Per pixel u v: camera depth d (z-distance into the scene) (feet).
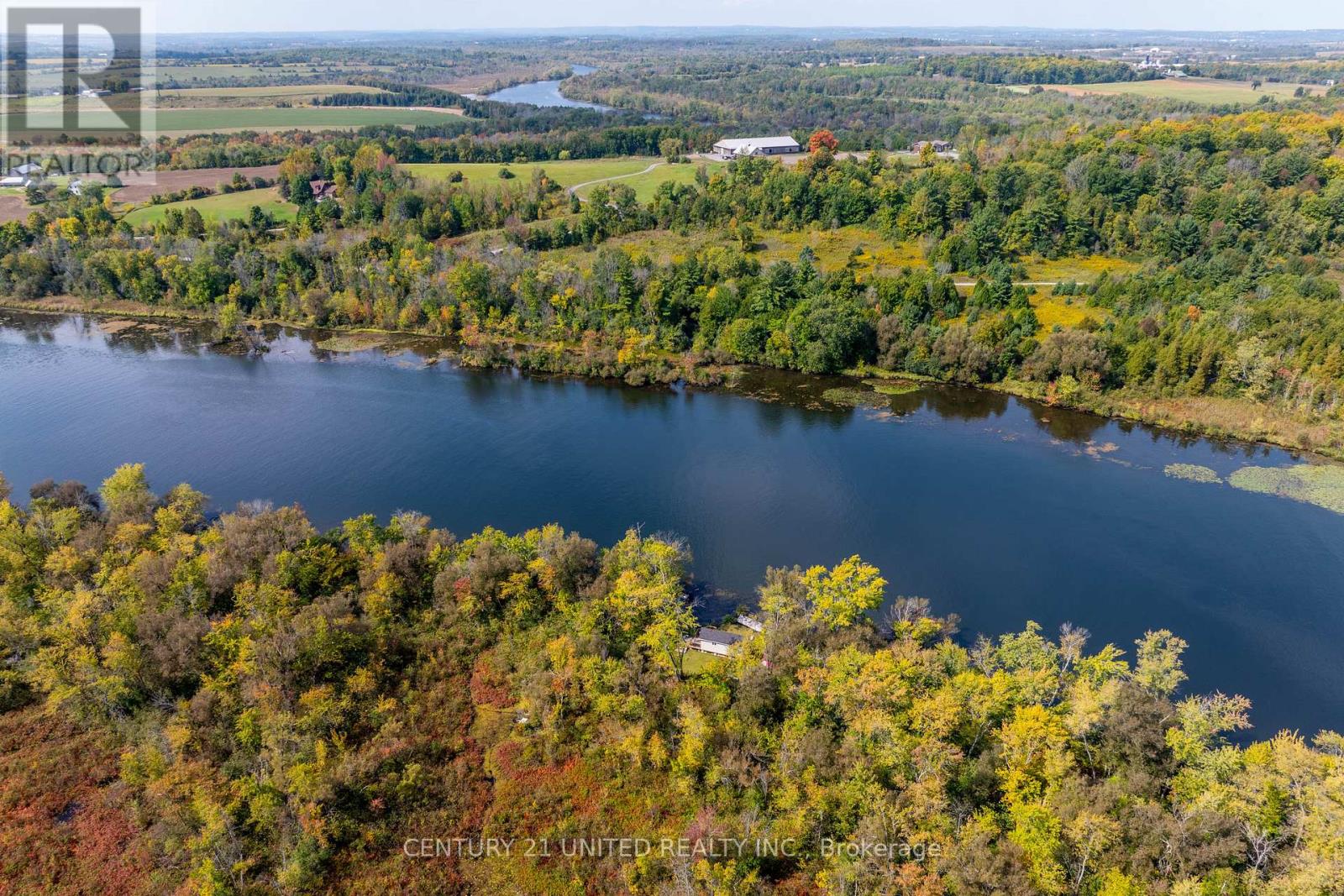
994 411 503.61
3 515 336.70
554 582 305.53
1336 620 322.75
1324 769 207.31
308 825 219.61
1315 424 444.55
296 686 268.82
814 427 487.61
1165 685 255.09
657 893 208.03
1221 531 378.32
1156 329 505.25
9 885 214.48
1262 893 187.21
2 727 261.44
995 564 359.05
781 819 221.05
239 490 421.18
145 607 286.66
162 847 221.46
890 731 226.99
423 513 400.26
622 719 255.91
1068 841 203.62
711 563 361.71
